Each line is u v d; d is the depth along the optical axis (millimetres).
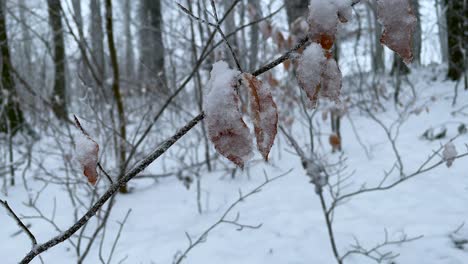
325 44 646
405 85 7598
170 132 5145
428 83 7340
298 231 2674
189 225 2994
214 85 633
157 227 3035
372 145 4336
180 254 2553
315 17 643
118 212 3354
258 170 4082
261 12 3861
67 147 4203
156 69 5215
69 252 2717
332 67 663
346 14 647
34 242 978
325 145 4641
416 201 2867
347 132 5121
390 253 2158
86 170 804
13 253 2768
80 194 3707
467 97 5488
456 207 2715
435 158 3639
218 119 620
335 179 3469
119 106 3605
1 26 4680
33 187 4020
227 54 3328
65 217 3258
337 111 3887
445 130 4172
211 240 2701
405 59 616
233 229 2824
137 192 3861
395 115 5527
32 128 5379
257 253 2477
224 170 3990
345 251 2395
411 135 4492
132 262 2535
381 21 617
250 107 602
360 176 3477
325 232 2623
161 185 4020
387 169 3570
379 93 6879
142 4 5691
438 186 3062
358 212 2828
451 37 6660
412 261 2225
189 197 3570
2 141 4805
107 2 3539
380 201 2941
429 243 2350
